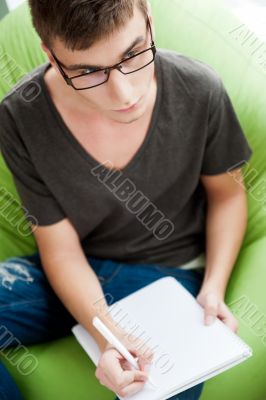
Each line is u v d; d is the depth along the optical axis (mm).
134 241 1021
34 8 679
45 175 921
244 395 902
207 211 1056
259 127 1085
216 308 887
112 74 700
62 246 980
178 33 1136
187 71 896
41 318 985
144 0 689
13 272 1006
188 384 798
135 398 790
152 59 739
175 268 1037
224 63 1112
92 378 926
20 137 908
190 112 893
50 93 882
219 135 930
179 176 952
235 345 821
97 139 890
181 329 869
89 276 969
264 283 965
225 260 982
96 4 632
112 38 659
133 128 883
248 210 1088
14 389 888
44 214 959
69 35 654
